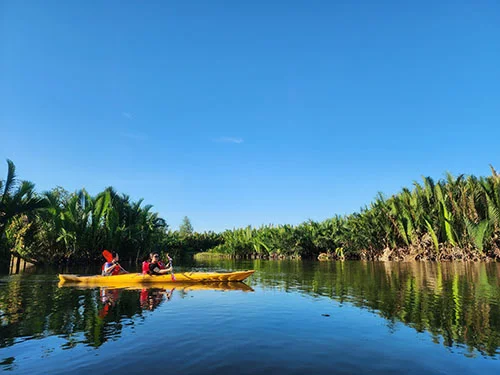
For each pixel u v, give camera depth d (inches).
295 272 810.2
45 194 1053.2
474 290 456.4
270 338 246.7
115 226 1164.5
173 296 427.8
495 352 218.5
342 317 309.3
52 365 199.8
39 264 1096.2
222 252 2541.8
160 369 192.5
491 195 1060.5
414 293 438.6
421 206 1249.4
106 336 253.1
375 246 1491.1
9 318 309.3
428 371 190.9
